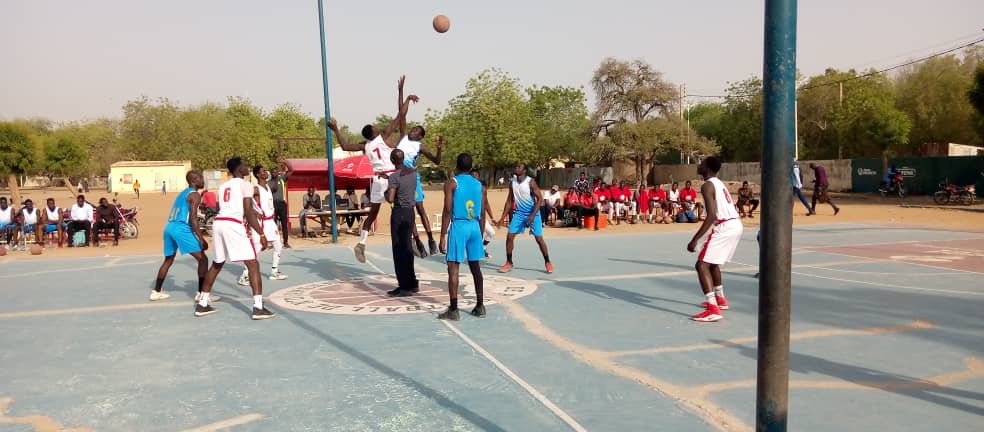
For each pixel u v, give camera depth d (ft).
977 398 14.53
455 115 188.44
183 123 231.91
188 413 14.14
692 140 160.04
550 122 213.25
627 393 15.03
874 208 83.51
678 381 15.90
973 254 40.63
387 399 14.80
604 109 167.22
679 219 68.59
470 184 23.17
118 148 237.45
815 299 26.22
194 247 26.50
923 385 15.48
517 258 40.78
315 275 35.01
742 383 15.72
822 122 159.22
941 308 24.43
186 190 26.48
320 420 13.56
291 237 57.98
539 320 22.89
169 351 19.40
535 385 15.67
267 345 19.92
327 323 22.89
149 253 48.21
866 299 26.21
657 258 40.19
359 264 39.52
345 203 61.26
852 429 12.76
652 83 164.96
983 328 21.24
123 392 15.65
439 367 17.26
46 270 39.37
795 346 19.04
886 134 135.44
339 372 16.96
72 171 168.55
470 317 23.49
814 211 74.90
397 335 20.92
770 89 6.60
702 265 22.94
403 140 30.81
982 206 84.38
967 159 99.55
